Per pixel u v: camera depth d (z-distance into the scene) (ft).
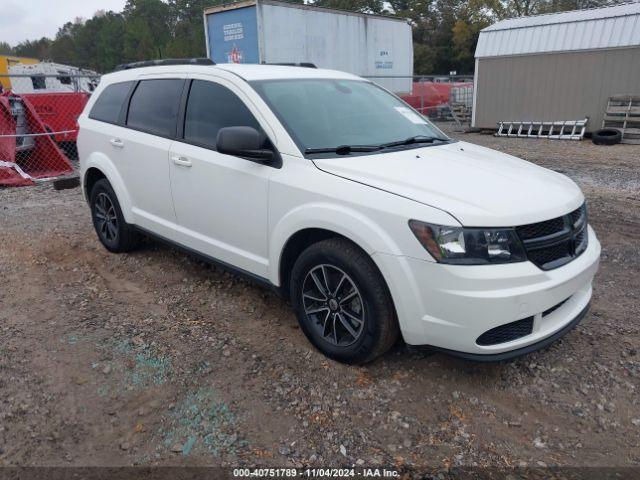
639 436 9.28
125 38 242.58
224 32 46.39
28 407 10.03
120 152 16.16
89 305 14.24
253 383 10.71
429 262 9.30
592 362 11.35
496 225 9.27
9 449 9.02
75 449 9.02
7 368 11.24
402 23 59.26
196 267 16.71
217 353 11.80
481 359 9.48
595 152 39.99
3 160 30.63
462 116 63.36
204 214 13.58
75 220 22.58
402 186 10.13
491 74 52.11
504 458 8.79
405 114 14.71
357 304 10.72
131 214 16.42
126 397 10.32
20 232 20.94
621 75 44.55
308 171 11.07
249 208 12.21
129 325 13.09
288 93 12.93
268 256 12.10
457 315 9.25
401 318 9.82
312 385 10.61
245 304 14.17
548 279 9.59
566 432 9.39
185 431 9.41
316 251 10.87
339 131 12.53
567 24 47.44
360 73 54.90
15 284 15.72
